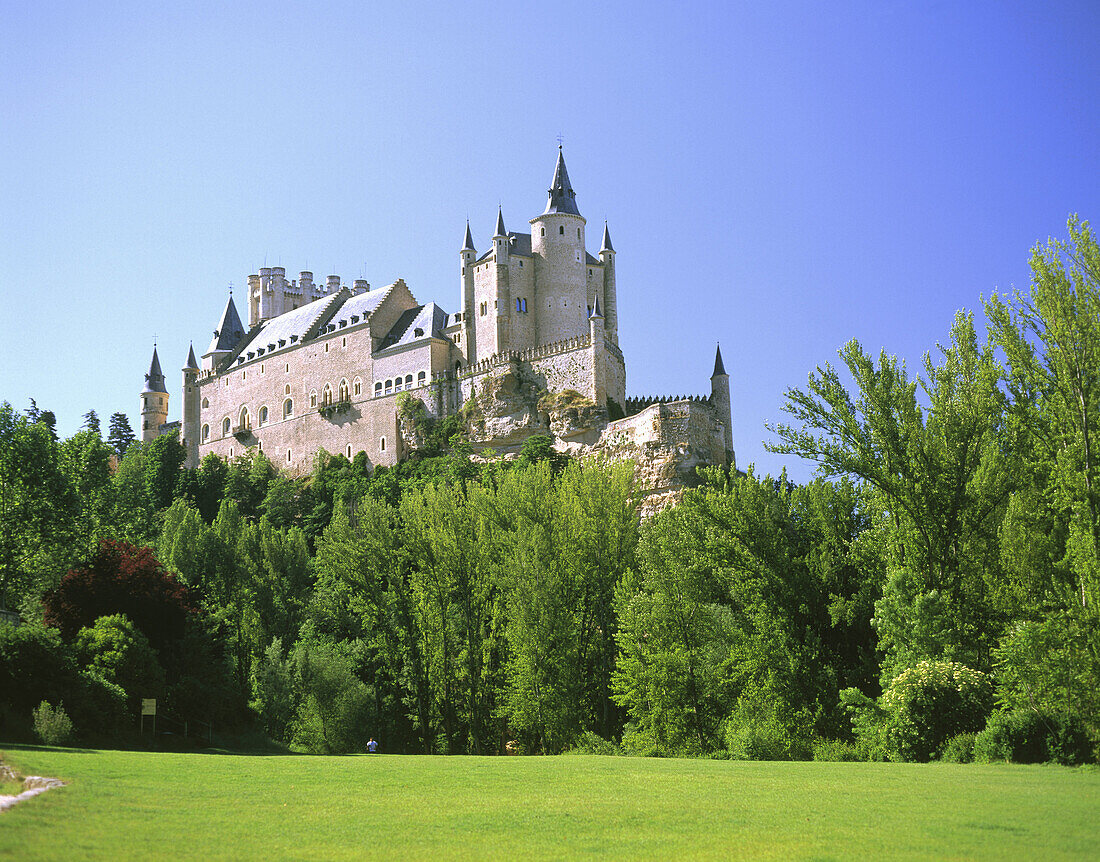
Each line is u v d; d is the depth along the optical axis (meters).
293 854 21.11
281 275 197.38
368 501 83.88
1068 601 38.19
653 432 122.25
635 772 37.38
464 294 148.12
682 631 59.06
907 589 48.81
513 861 20.80
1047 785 29.59
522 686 65.19
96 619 59.81
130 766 35.03
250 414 175.12
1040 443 48.09
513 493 82.88
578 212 147.38
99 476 93.00
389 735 74.44
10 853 19.33
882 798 27.84
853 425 53.38
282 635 90.25
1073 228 44.31
